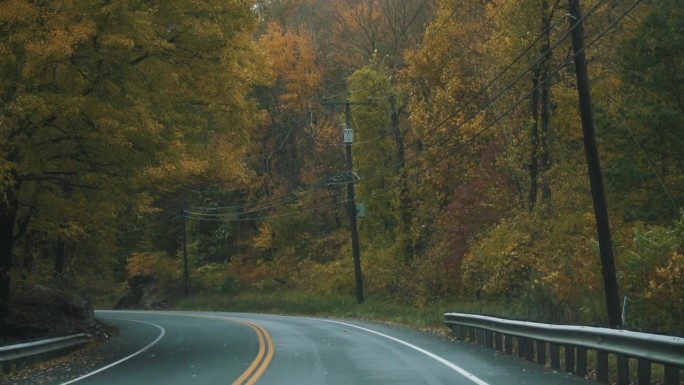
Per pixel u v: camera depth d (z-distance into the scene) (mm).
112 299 68625
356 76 45812
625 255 17266
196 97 20438
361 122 45719
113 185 19734
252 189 61312
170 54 18922
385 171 46375
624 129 22828
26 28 15820
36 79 16281
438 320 28656
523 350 15641
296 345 20281
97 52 16625
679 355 9023
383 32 52000
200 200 64625
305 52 55531
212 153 23781
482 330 19266
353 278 47281
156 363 17188
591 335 11758
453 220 36906
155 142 18219
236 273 62812
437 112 37406
